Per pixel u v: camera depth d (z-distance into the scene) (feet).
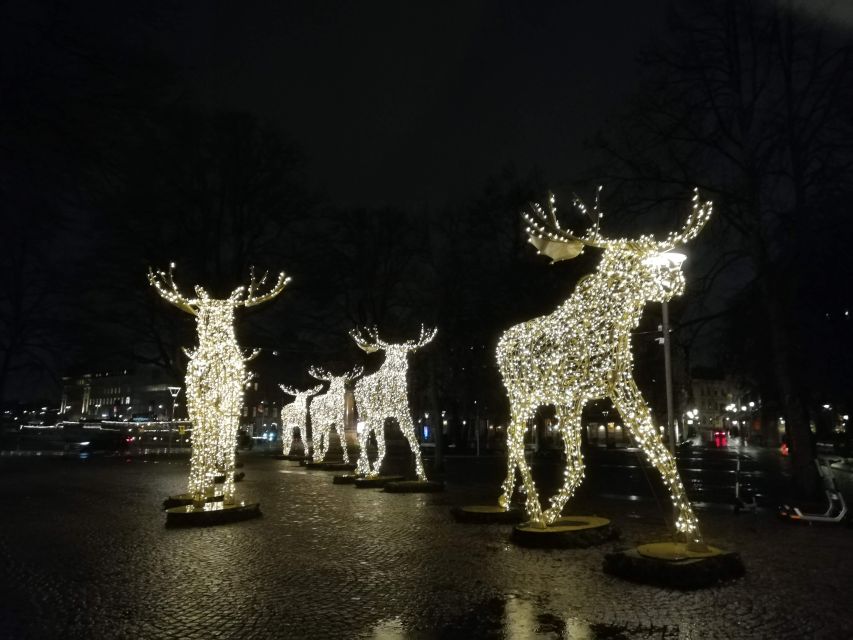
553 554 30.12
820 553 30.09
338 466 84.48
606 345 29.37
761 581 24.89
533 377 34.01
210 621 20.77
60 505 48.52
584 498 53.26
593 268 80.64
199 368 44.83
